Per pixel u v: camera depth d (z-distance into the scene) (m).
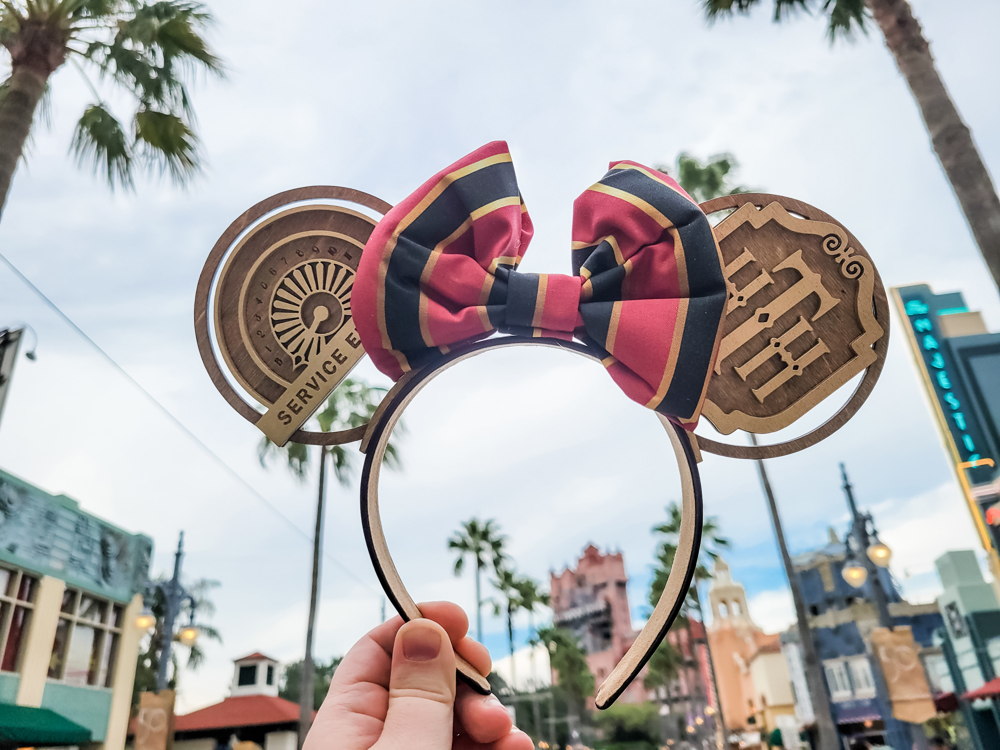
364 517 0.84
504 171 0.96
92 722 9.52
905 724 16.42
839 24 7.22
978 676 15.09
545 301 0.87
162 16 5.70
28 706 8.48
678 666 32.09
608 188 0.96
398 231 0.91
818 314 1.09
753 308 1.10
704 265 0.88
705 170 12.86
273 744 14.58
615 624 49.16
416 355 0.90
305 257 1.14
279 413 1.06
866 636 18.62
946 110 5.48
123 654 10.33
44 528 9.19
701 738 30.20
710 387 1.07
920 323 17.11
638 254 0.92
